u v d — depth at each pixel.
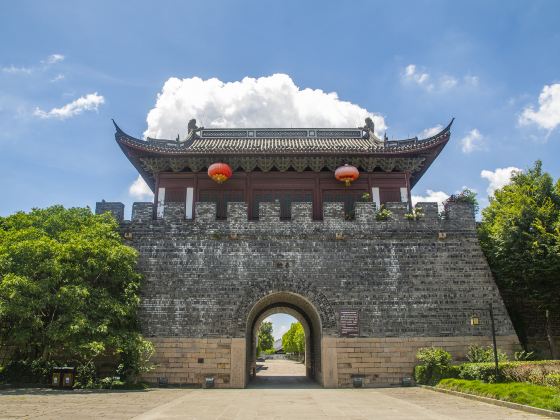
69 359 22.77
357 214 25.70
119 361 23.09
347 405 15.95
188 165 28.73
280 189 28.83
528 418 12.73
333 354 23.47
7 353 23.84
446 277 24.75
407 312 24.12
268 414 13.70
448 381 20.72
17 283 19.52
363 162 28.50
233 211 25.66
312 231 25.33
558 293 24.67
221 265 24.75
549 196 26.44
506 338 23.88
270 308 31.47
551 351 25.42
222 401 17.17
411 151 27.53
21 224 24.27
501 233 25.98
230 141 32.75
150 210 25.75
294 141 32.72
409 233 25.38
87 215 25.75
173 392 20.61
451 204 25.98
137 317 23.88
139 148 27.30
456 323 24.02
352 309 24.11
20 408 14.32
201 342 23.58
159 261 24.86
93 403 15.95
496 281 27.05
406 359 23.52
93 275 22.58
